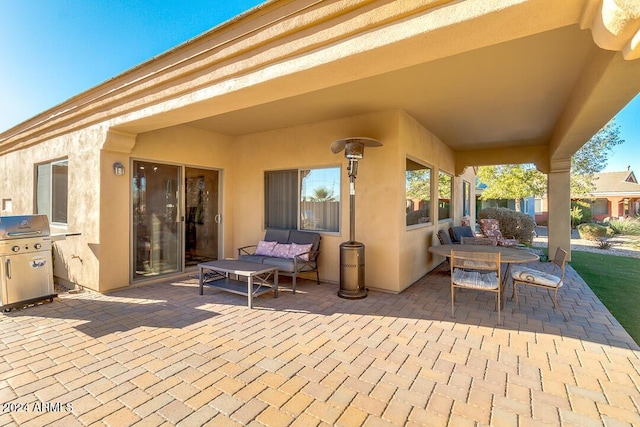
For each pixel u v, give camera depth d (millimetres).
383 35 2314
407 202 5594
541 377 2582
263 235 6629
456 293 5059
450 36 2174
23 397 2270
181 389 2381
